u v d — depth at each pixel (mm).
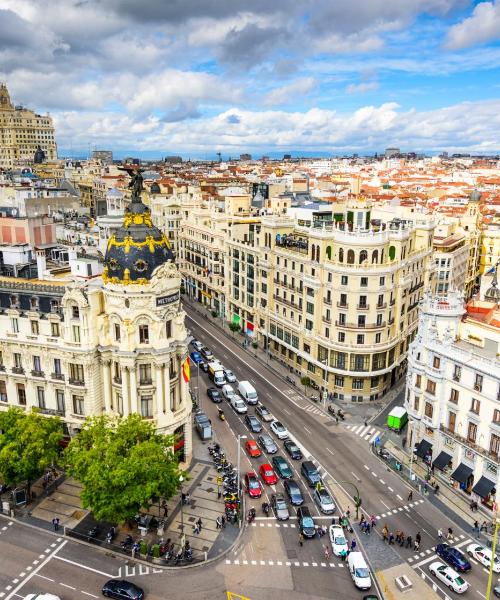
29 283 90562
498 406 79125
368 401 117812
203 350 140375
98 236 134125
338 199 194625
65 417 89312
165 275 83125
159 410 85688
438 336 91188
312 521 77250
